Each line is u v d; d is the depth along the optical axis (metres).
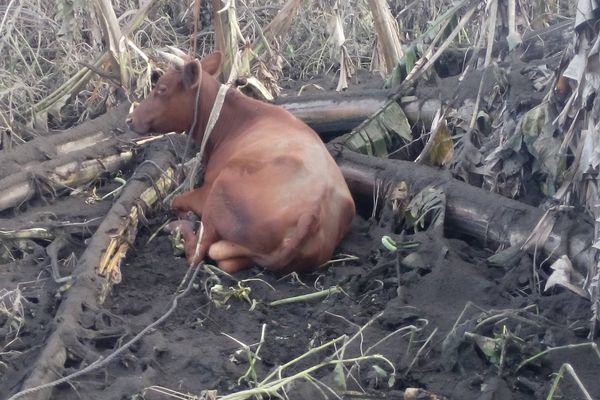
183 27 9.46
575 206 5.93
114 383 5.17
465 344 5.31
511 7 7.00
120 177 7.15
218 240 6.02
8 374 5.21
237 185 5.95
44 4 8.93
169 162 6.85
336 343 5.45
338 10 8.34
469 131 6.71
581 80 5.78
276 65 8.20
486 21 7.10
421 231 6.32
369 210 6.75
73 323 5.41
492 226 6.11
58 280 5.72
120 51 7.83
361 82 8.62
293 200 5.87
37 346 5.31
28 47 8.32
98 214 6.57
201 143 6.55
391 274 5.95
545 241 5.87
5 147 7.37
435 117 6.94
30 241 6.22
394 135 7.10
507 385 5.20
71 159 6.94
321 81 8.79
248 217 5.89
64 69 8.35
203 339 5.46
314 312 5.67
